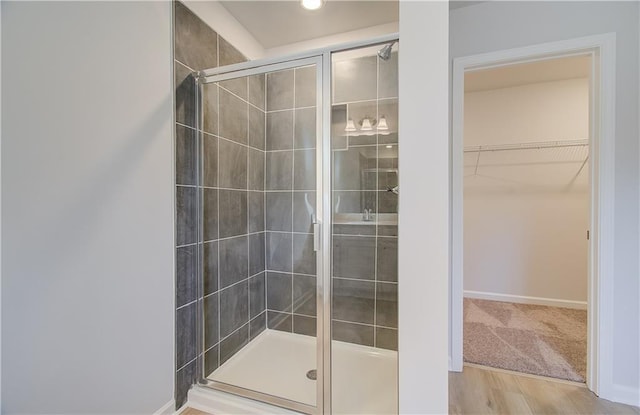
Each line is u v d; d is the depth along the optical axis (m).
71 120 1.04
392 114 1.74
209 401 1.53
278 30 2.10
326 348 1.83
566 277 2.98
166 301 1.45
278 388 1.65
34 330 0.95
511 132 3.13
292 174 2.04
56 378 1.01
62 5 1.01
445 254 0.80
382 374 1.73
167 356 1.46
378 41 1.53
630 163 1.53
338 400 1.56
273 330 2.13
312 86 1.88
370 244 1.87
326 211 1.88
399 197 0.85
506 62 1.80
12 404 0.90
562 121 2.98
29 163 0.94
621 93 1.54
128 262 1.25
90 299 1.11
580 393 1.66
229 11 1.90
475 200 3.28
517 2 1.74
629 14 1.53
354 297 1.90
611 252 1.57
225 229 1.86
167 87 1.45
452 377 1.82
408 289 0.84
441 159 0.80
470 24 1.84
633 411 1.51
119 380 1.22
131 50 1.26
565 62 2.58
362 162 1.84
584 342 2.24
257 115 2.06
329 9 1.89
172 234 1.49
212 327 1.76
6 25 0.88
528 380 1.78
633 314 1.54
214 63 1.77
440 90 0.80
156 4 1.39
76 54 1.06
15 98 0.90
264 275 2.18
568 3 1.64
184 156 1.56
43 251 0.97
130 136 1.26
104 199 1.16
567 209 2.98
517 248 3.14
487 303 3.11
